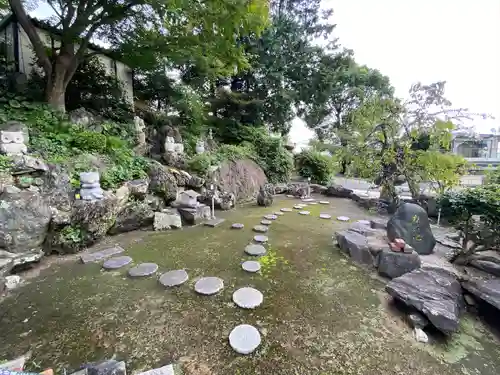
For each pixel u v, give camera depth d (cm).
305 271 280
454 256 292
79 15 482
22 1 521
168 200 489
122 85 709
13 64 571
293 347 167
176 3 349
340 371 149
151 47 552
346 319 198
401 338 178
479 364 158
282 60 882
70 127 430
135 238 379
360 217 527
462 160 418
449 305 190
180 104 772
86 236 328
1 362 145
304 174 1012
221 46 452
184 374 143
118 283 245
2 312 196
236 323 189
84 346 162
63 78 500
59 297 219
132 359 153
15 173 298
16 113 413
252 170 795
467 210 269
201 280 252
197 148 666
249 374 145
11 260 250
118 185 401
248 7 336
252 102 884
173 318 193
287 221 493
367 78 1054
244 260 305
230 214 548
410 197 586
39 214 284
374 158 570
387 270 267
